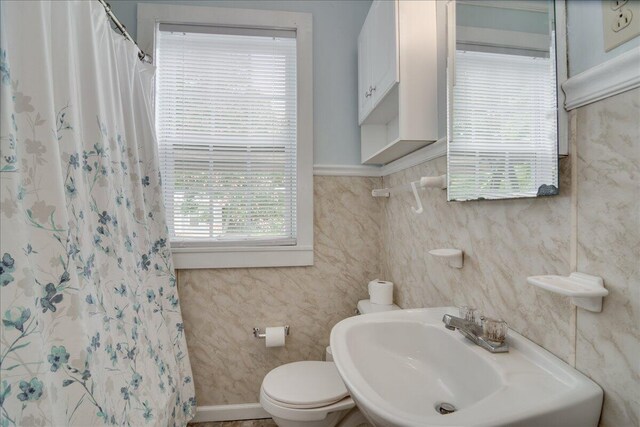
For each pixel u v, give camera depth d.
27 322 0.66
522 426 0.51
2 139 0.64
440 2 1.12
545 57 0.65
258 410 1.64
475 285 0.94
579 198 0.60
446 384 0.85
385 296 1.51
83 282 0.84
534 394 0.58
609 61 0.52
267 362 1.65
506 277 0.81
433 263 1.19
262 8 1.65
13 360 0.64
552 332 0.68
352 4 1.73
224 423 1.61
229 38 1.66
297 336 1.67
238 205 1.67
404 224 1.44
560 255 0.65
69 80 0.85
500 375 0.65
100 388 0.84
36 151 0.74
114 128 1.11
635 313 0.51
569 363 0.64
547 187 0.65
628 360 0.52
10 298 0.64
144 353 1.16
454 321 0.85
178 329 1.47
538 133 0.67
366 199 1.72
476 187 0.88
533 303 0.73
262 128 1.69
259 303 1.64
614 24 0.53
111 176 1.06
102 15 1.08
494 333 0.76
